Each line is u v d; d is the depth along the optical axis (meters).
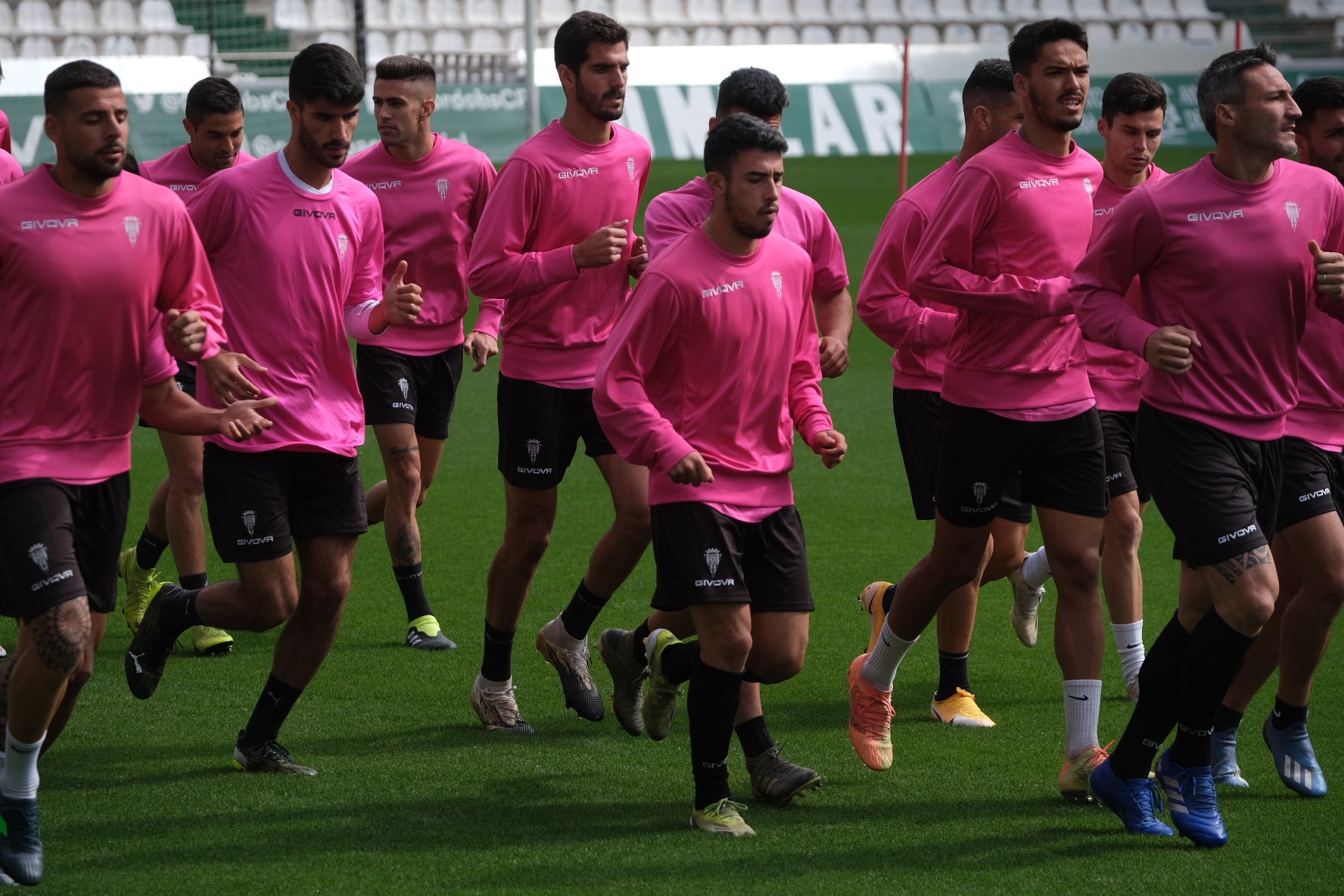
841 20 102.69
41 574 13.34
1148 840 14.81
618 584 18.38
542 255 18.08
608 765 17.05
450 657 21.20
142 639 17.33
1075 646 15.96
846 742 17.97
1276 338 14.85
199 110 22.31
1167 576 25.61
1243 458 14.90
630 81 84.44
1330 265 14.38
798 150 86.31
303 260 16.36
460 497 30.88
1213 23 104.69
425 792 16.03
